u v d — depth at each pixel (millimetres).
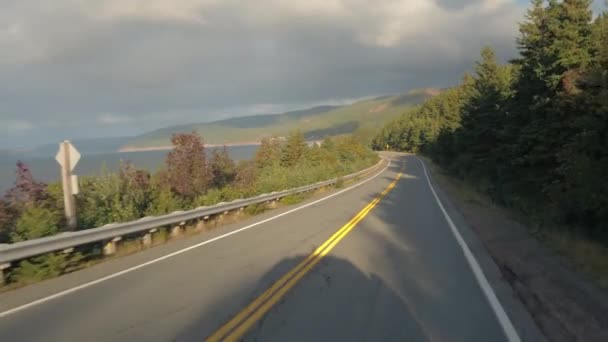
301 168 46688
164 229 15344
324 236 14883
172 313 7070
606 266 10102
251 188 25797
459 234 15719
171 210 17516
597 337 6184
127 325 6559
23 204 12938
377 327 6398
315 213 22188
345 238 14422
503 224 18031
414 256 11695
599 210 15172
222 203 19734
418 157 120750
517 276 9719
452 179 54062
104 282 9281
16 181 13344
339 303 7512
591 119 16141
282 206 27719
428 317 6883
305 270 9953
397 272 9859
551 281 9148
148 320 6750
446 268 10336
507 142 29750
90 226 13844
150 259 11633
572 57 22891
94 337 6117
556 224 17516
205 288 8562
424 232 16078
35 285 9148
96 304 7691
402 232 15938
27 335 6262
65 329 6465
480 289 8562
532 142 24547
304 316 6844
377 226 17344
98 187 16094
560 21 24328
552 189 18500
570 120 21234
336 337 5996
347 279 9148
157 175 22094
